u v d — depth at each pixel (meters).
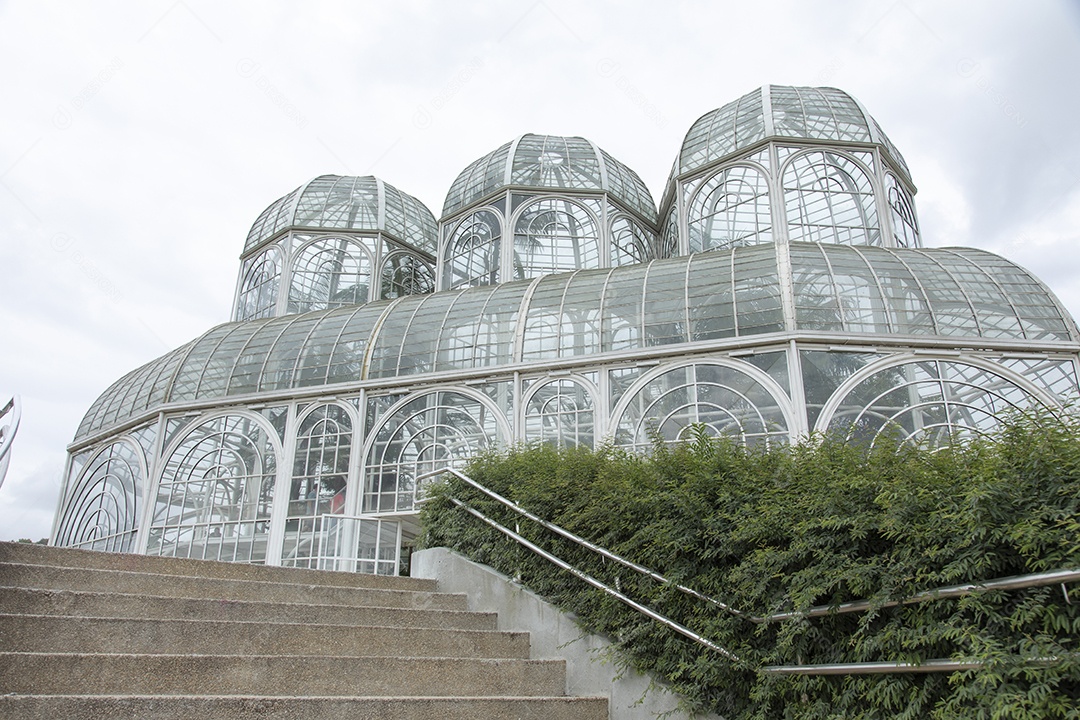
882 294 15.52
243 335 20.92
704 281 16.77
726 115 24.34
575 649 7.29
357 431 17.88
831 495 5.54
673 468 7.12
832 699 5.40
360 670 5.83
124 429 20.86
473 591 8.62
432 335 18.48
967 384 14.77
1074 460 4.43
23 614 5.27
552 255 24.36
